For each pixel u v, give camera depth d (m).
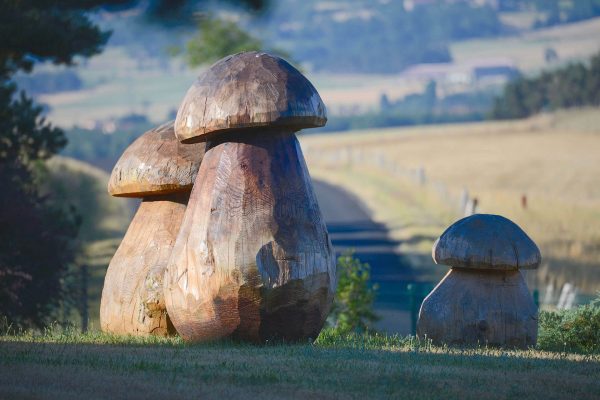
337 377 24.75
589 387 25.27
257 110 29.53
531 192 155.00
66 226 65.25
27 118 71.06
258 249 29.34
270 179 29.81
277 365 25.92
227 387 23.25
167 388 22.77
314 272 29.92
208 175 30.30
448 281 35.38
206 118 29.92
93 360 25.58
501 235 34.38
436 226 128.25
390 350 30.39
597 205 131.75
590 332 38.03
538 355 31.17
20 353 26.34
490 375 26.11
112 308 35.12
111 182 35.75
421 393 23.69
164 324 34.34
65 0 61.88
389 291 81.88
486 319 34.28
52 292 58.72
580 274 86.94
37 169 92.56
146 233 35.28
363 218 143.12
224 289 29.42
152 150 35.00
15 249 57.81
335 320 51.00
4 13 60.75
